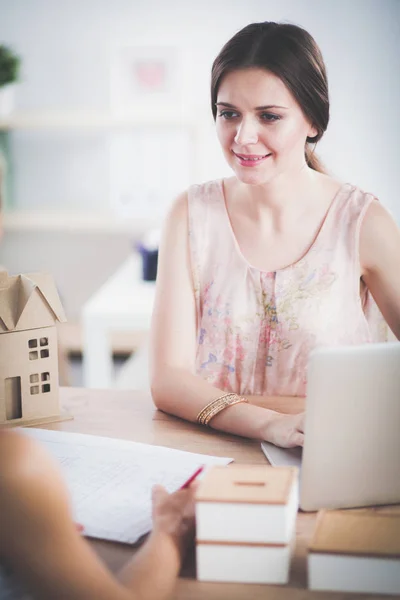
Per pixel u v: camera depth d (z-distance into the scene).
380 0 4.25
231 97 1.50
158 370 1.62
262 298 1.73
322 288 1.71
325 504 1.19
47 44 4.61
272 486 1.04
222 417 1.48
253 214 1.73
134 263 4.16
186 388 1.55
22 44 4.61
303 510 1.19
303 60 1.50
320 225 1.72
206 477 1.08
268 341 1.75
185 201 1.78
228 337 1.76
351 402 1.14
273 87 1.48
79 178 4.77
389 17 4.25
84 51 4.60
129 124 4.62
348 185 1.74
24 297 1.48
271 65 1.47
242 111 1.50
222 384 1.80
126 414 1.58
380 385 1.15
